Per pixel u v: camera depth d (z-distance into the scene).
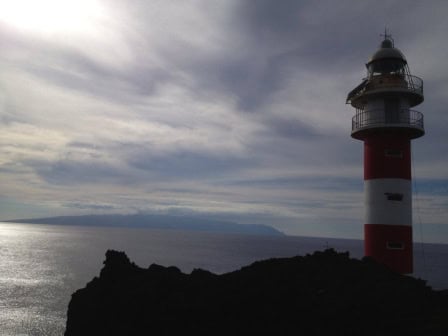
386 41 27.09
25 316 52.59
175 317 17.95
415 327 14.13
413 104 25.52
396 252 23.69
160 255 147.38
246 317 16.80
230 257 150.62
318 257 21.78
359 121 25.78
